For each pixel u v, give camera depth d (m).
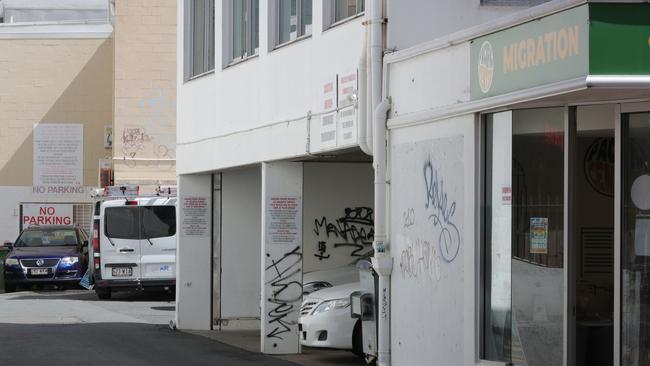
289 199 17.06
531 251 10.83
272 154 16.80
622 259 9.91
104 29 40.88
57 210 40.66
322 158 16.41
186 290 21.08
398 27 13.11
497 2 13.27
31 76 40.66
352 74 13.92
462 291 11.54
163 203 28.64
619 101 9.95
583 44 9.18
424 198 12.36
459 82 11.61
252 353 17.06
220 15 19.28
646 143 9.84
